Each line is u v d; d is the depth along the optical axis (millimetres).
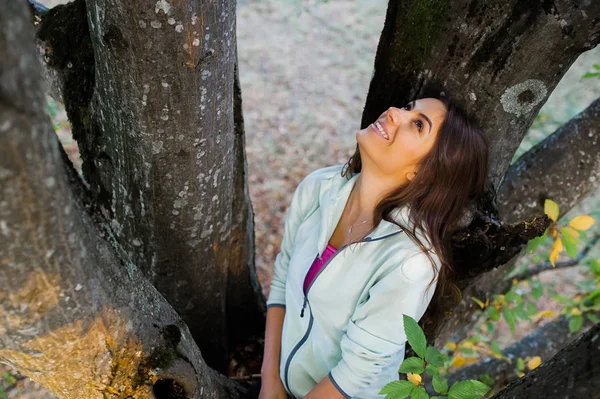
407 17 1661
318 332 1698
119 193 1777
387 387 1354
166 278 1964
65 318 951
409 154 1517
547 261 3123
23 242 767
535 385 1309
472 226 1733
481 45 1540
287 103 6297
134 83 1376
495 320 2559
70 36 1716
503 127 1670
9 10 599
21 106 642
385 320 1515
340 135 5984
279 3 7977
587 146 2100
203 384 1511
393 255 1517
